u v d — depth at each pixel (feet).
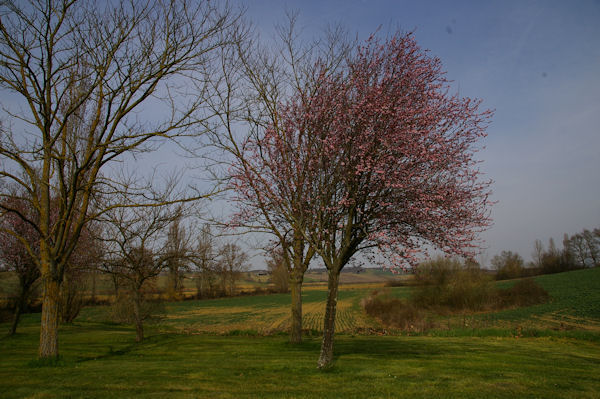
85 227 53.57
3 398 25.29
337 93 38.96
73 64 38.78
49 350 38.29
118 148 41.24
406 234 36.17
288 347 50.29
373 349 50.80
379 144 34.47
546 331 69.26
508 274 280.51
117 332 78.48
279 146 40.93
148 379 31.01
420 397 26.14
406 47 38.06
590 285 180.24
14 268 68.80
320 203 35.68
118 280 79.97
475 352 48.57
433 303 137.39
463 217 35.73
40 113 38.52
